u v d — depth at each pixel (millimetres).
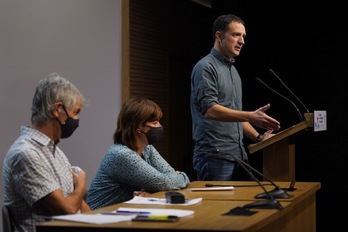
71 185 3775
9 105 6586
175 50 8141
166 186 4215
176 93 8414
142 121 4250
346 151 10742
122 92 6566
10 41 6598
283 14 9656
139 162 4164
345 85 10656
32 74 6566
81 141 6562
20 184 3484
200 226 2693
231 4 9250
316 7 9703
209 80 5141
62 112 3625
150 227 2678
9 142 6574
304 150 10906
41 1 6555
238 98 5391
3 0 6590
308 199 4398
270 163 4770
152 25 7434
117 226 2709
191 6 8664
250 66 10695
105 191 4238
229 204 3531
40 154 3588
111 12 6543
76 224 2766
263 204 3309
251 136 5457
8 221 3377
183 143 8711
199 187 4430
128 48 6629
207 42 9273
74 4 6543
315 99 10711
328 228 8938
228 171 5203
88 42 6547
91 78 6551
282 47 10672
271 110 10695
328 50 10680
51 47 6562
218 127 5191
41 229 2734
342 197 10734
